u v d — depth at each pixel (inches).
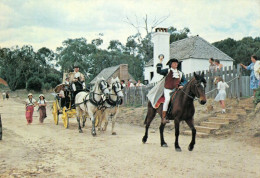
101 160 290.2
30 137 434.3
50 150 340.2
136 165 268.4
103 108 481.1
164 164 269.4
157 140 407.8
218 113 496.4
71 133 482.0
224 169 251.8
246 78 557.3
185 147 348.2
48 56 3971.5
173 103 320.5
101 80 459.2
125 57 2861.7
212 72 607.5
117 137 439.5
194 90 297.0
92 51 3348.9
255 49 1953.7
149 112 375.6
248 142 355.6
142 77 2719.0
